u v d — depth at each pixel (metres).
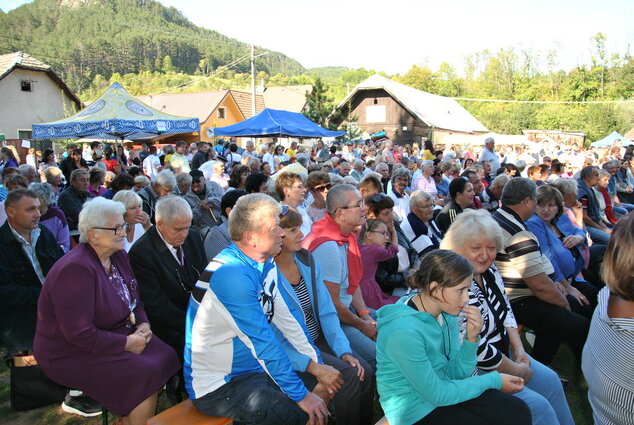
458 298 2.05
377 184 4.75
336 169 9.55
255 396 2.29
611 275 1.85
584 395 3.49
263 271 2.51
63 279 2.47
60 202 5.46
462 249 2.67
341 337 2.80
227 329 2.33
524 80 59.72
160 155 14.55
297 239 2.75
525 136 28.30
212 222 5.51
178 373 3.05
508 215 3.41
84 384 2.56
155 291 3.02
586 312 3.64
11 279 3.26
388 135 31.84
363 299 3.59
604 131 40.44
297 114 15.05
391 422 2.16
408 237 4.62
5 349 3.35
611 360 1.88
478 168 9.60
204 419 2.37
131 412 2.58
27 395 3.22
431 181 8.72
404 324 2.08
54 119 27.83
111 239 2.62
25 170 6.95
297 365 2.51
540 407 2.38
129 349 2.63
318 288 2.88
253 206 2.35
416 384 2.02
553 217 4.11
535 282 3.26
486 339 2.60
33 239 3.48
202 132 31.12
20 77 26.19
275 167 12.98
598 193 6.47
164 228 2.99
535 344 3.55
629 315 1.86
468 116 40.25
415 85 67.19
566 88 50.41
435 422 2.11
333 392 2.47
